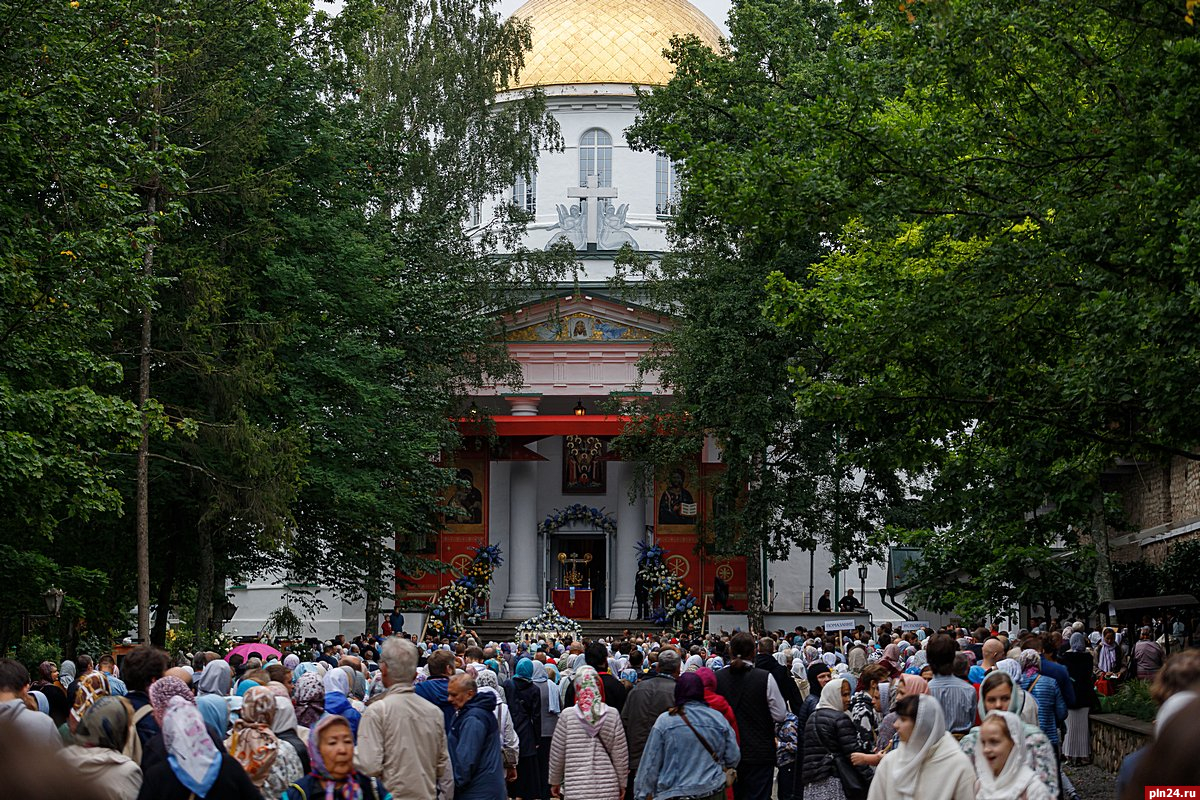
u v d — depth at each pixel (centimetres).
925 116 2102
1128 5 1592
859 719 1352
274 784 992
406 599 5747
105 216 2389
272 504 3244
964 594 3272
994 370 1792
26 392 2311
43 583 2700
